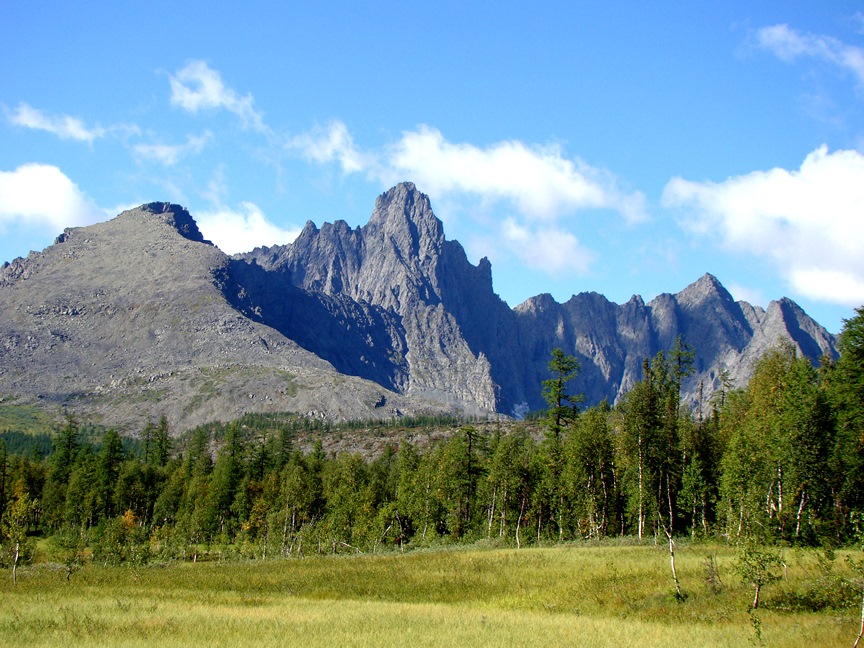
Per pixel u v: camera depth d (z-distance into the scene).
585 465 79.88
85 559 90.50
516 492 90.62
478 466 96.00
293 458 150.38
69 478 142.38
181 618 40.69
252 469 146.00
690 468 69.88
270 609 45.03
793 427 56.69
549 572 53.38
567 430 86.00
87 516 124.00
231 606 47.44
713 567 43.47
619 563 53.38
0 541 86.12
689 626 34.69
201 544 119.00
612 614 40.03
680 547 61.56
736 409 82.00
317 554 95.50
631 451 75.25
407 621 38.56
